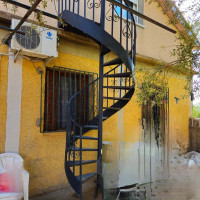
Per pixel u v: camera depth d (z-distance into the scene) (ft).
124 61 11.37
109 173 15.12
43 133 12.42
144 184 15.70
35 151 12.09
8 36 10.30
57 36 13.08
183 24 10.66
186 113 24.82
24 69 11.89
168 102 20.52
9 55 11.34
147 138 18.92
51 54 11.67
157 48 21.30
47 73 13.05
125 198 13.10
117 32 17.46
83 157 14.25
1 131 11.04
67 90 14.06
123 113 16.99
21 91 11.75
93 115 14.28
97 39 10.91
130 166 16.88
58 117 13.41
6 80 11.29
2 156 10.71
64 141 13.32
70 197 12.19
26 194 9.91
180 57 10.38
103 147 14.78
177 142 22.79
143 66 19.16
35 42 11.13
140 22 19.94
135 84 12.16
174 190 14.44
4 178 10.36
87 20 11.24
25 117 11.82
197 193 13.87
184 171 18.42
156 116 20.13
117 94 16.65
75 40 13.98
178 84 23.54
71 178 10.46
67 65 13.73
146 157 18.53
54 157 12.82
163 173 17.74
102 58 12.53
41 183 12.23
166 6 11.71
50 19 13.25
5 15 10.85
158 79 11.53
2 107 11.12
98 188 12.74
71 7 14.48
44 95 12.77
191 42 9.93
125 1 12.18
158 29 21.63
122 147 16.61
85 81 14.99
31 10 7.46
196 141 24.22
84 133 13.66
